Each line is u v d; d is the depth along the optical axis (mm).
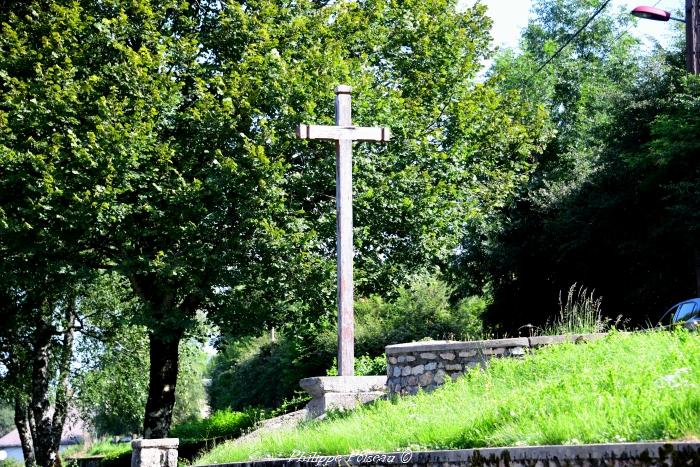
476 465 7816
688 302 17578
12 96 22250
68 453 73812
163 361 25500
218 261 22016
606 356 11953
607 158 33594
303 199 24141
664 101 31469
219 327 24547
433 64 26484
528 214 38094
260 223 21953
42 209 21391
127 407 37750
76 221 21156
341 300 15828
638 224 32250
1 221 21094
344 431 11578
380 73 26469
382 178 23641
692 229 25406
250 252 22969
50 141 22297
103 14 23672
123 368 37125
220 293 23469
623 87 34344
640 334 13234
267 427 21578
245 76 22781
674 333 12633
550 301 37344
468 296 41500
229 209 22766
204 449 21938
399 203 23688
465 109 25797
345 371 15930
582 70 51125
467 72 26719
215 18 24891
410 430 10320
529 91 48500
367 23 25656
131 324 22609
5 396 35406
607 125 35000
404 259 24844
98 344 37219
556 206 35625
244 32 23922
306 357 46000
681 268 30328
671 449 6129
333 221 23219
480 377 13266
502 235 38531
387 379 16125
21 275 23000
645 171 30984
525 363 13047
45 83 21984
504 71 28922
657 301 32156
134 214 23000
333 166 22938
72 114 22266
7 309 26953
